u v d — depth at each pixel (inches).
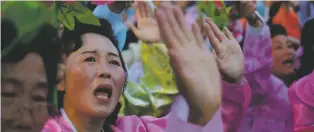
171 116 100.0
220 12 113.1
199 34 98.0
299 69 117.5
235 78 107.1
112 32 106.1
